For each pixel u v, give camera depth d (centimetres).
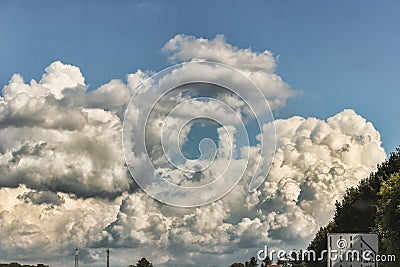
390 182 10062
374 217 12350
